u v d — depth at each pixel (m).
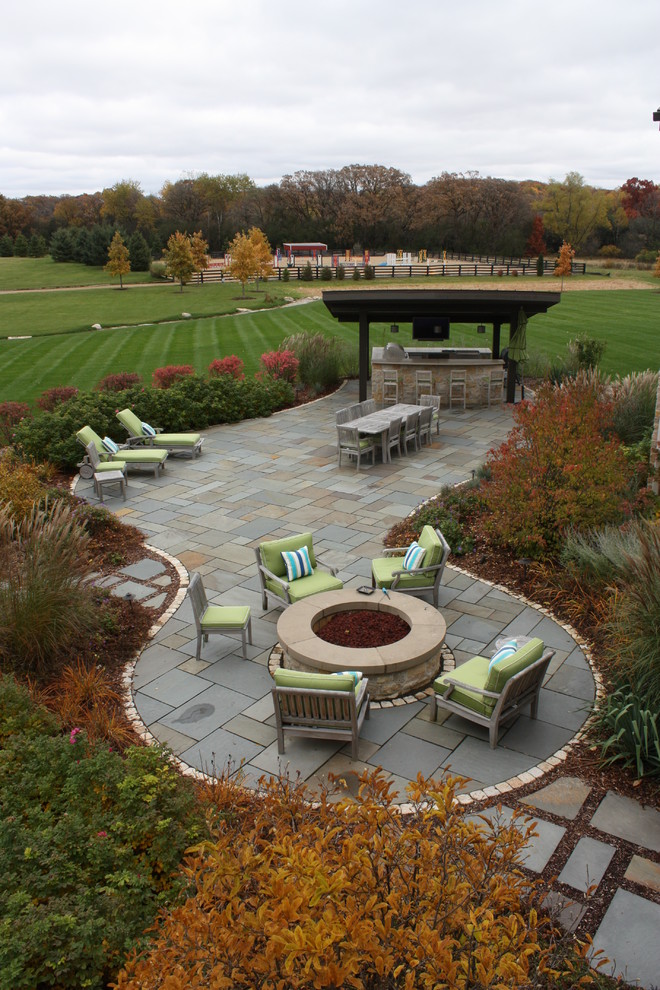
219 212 93.94
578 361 22.92
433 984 2.78
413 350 22.62
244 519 12.33
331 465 15.20
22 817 4.92
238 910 3.01
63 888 4.29
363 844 3.34
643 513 10.68
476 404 20.50
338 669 7.22
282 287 58.91
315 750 6.68
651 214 89.31
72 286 63.38
